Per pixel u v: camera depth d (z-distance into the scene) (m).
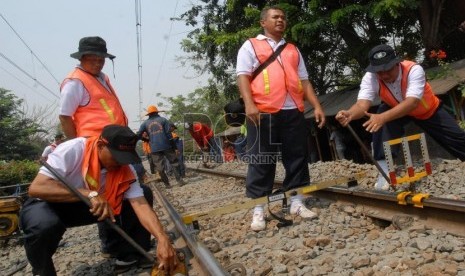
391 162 4.34
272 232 4.16
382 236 3.53
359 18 12.78
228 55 15.84
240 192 7.46
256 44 4.38
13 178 11.45
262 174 4.51
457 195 4.41
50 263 3.38
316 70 17.17
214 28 17.16
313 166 8.95
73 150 3.11
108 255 4.45
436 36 12.70
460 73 10.12
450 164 5.60
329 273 2.94
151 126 10.28
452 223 3.42
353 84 16.56
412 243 3.17
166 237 3.01
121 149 3.03
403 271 2.75
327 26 12.86
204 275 3.22
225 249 3.96
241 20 16.17
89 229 6.44
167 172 12.16
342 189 4.71
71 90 3.78
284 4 12.90
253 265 3.33
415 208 3.77
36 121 38.75
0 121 33.91
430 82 10.42
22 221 3.33
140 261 3.98
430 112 4.84
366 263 2.96
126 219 3.86
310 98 4.63
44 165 3.04
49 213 3.29
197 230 4.38
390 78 4.48
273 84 4.34
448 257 2.86
